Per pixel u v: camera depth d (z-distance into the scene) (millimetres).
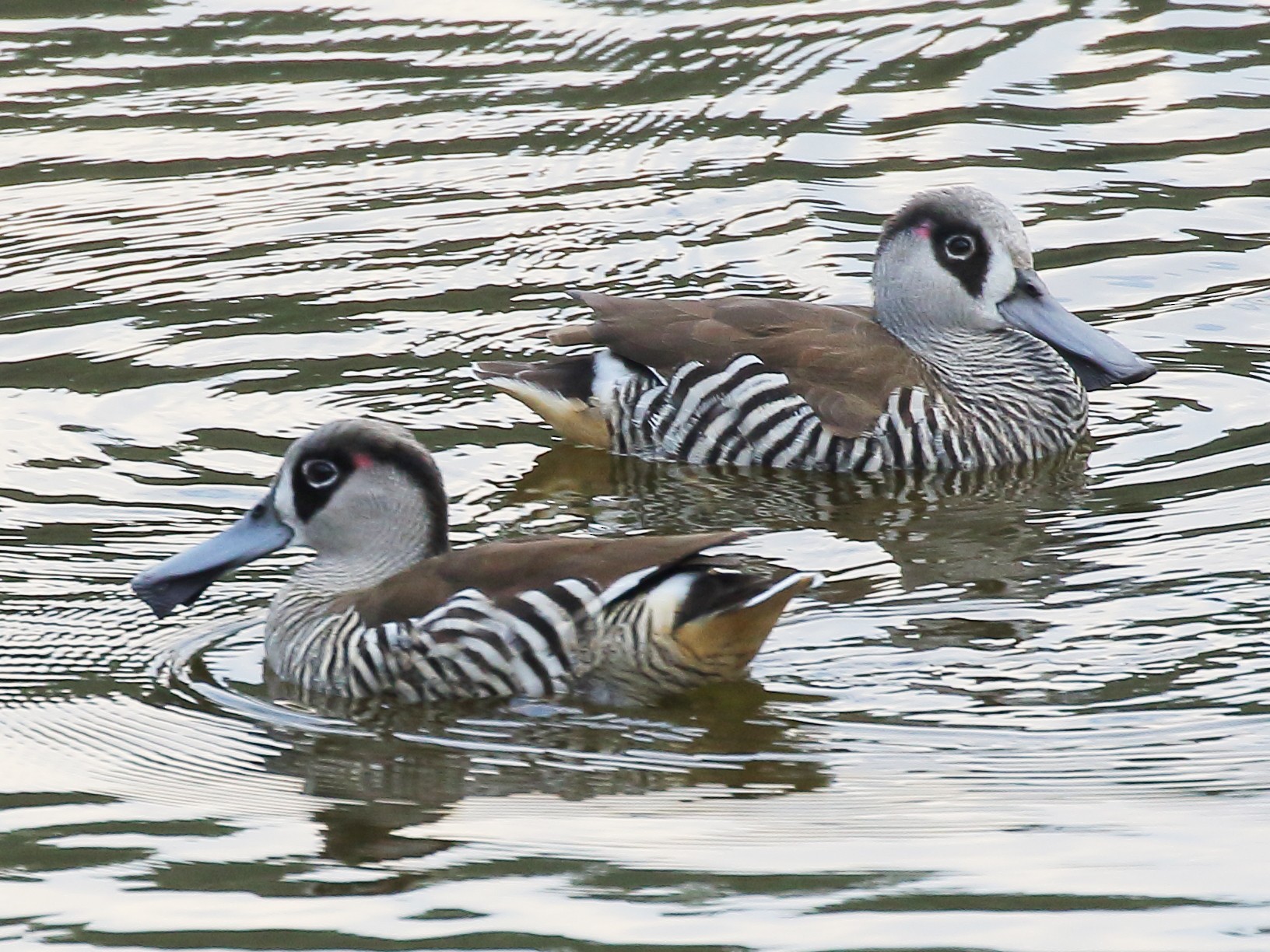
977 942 8930
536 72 22859
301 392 16438
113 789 10641
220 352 17125
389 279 18469
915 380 15617
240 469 15016
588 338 15828
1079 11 24453
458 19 24219
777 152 21062
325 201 19969
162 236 19297
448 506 13641
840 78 22781
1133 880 9453
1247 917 9078
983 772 10617
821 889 9422
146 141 21203
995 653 11977
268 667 12141
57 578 13266
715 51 23422
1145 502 14461
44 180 20344
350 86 22422
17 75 22656
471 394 16562
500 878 9609
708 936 9023
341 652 11766
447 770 10820
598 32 23859
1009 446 15555
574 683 11570
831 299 17938
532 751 11039
